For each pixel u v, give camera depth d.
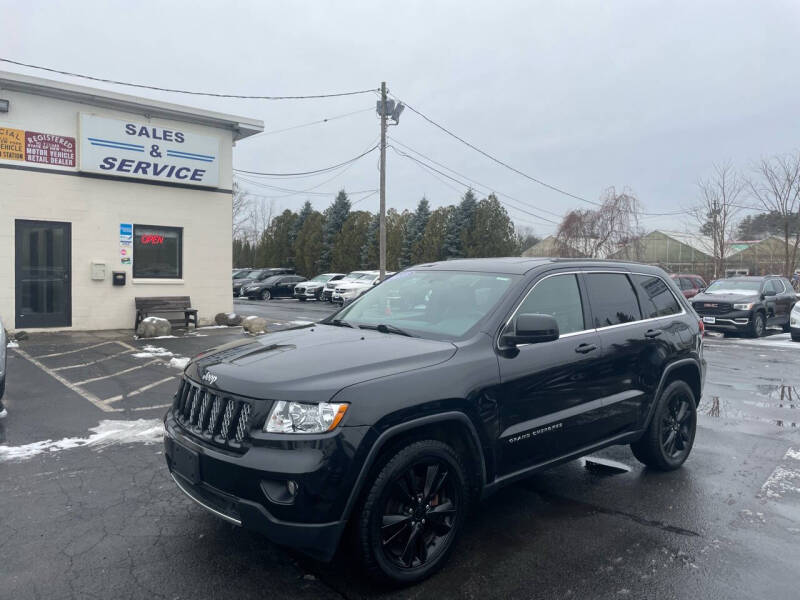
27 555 3.53
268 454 2.98
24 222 12.83
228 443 3.15
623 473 5.22
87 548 3.63
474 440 3.57
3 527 3.89
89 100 13.27
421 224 42.12
